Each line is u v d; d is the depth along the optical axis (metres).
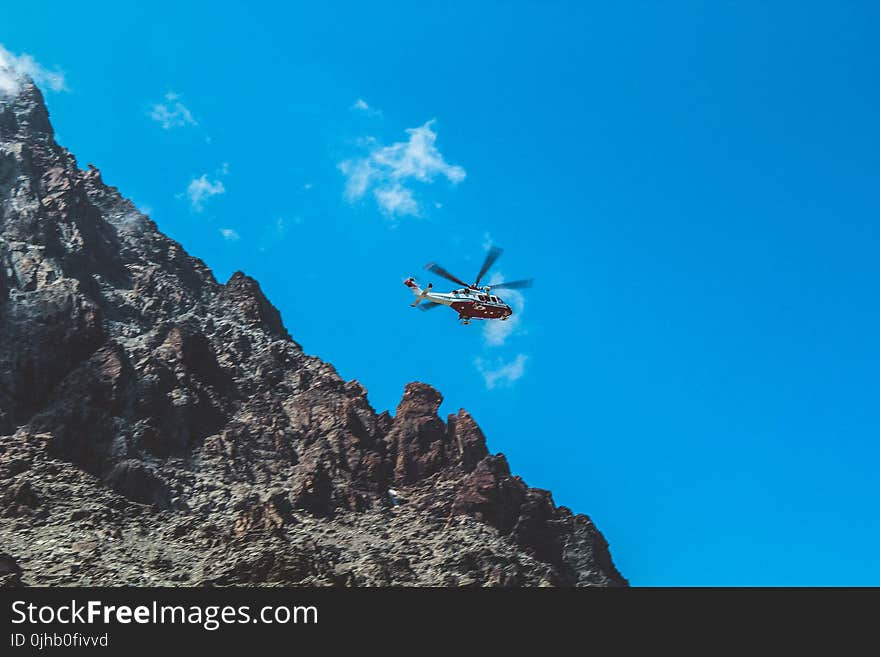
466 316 116.69
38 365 178.88
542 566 174.62
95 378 179.50
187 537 157.50
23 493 155.75
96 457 170.75
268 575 144.25
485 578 160.88
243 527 159.75
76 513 155.25
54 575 139.88
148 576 142.50
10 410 173.38
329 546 163.75
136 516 161.25
